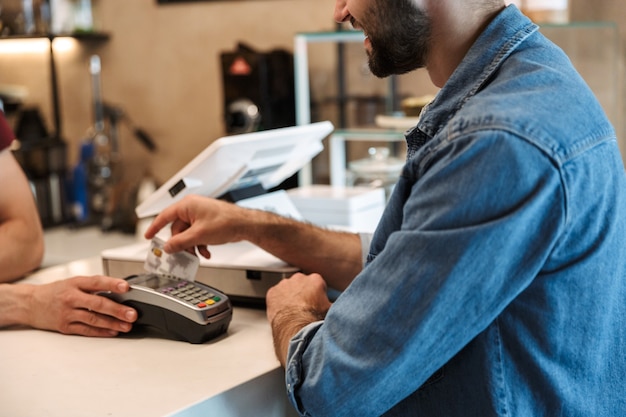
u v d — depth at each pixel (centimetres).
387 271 93
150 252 138
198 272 146
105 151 352
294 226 140
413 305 90
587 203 91
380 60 106
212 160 144
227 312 127
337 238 143
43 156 345
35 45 385
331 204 180
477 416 96
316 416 99
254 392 110
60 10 358
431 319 90
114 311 126
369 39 106
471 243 87
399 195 100
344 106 217
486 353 95
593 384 98
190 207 135
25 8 327
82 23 362
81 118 386
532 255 89
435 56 104
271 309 125
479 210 88
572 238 92
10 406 102
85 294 129
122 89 375
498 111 89
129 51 370
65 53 384
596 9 244
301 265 141
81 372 113
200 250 138
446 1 100
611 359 100
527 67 97
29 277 166
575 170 89
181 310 123
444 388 98
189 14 352
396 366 92
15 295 134
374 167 199
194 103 358
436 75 106
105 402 103
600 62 221
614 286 98
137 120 374
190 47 355
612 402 100
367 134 212
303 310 120
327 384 96
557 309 93
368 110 217
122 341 127
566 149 89
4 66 396
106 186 347
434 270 89
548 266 92
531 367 95
